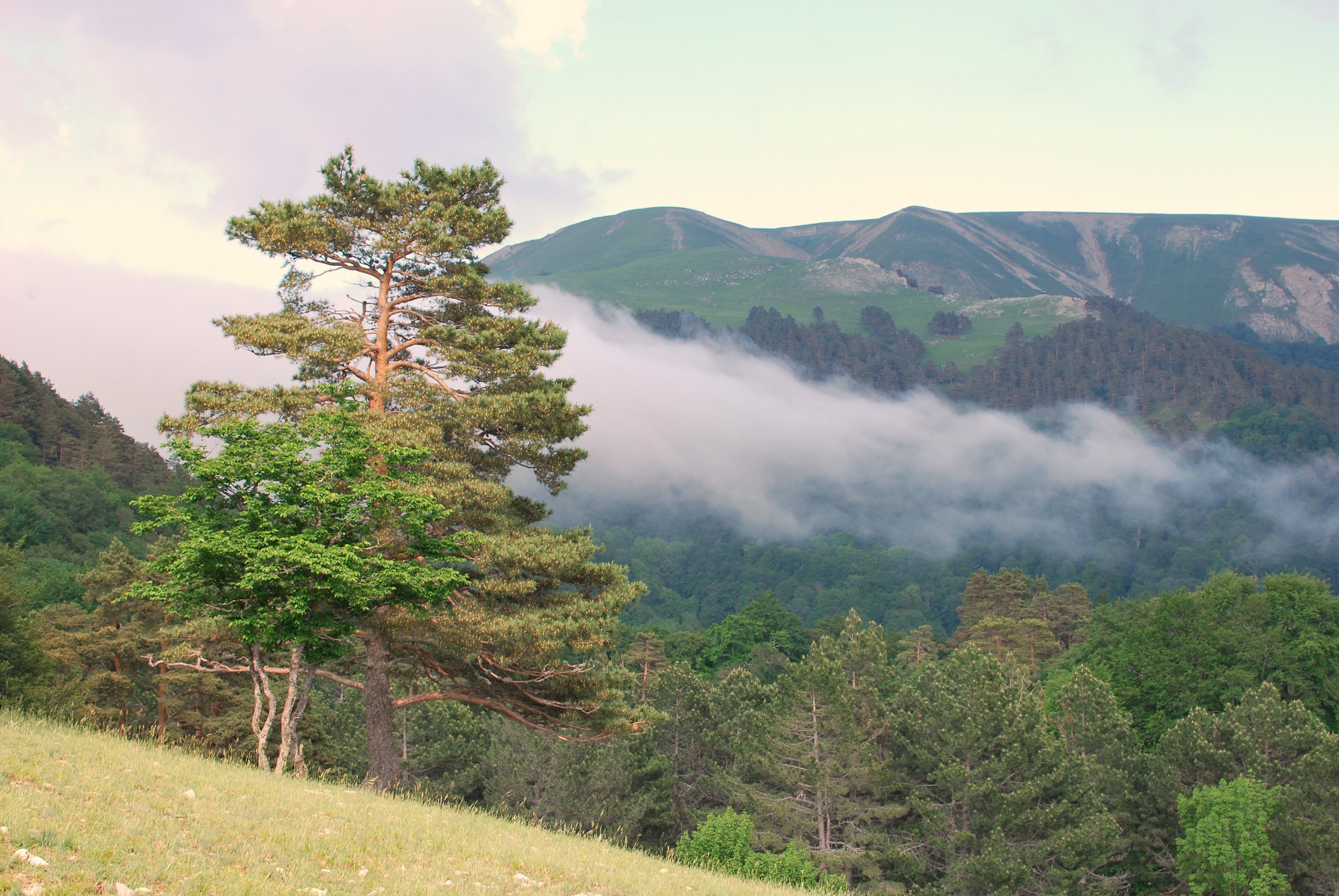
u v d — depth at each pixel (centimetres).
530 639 2138
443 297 2694
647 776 5091
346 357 2452
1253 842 3456
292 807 1284
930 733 4453
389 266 2656
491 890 1080
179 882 846
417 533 2036
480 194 2784
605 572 2412
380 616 2200
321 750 3731
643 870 1505
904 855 4103
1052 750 4072
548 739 4397
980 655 5641
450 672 2475
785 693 4666
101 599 3950
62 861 824
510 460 2614
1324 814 3472
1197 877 3606
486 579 2297
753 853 3588
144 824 993
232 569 1834
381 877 1030
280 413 2369
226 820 1110
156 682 3978
